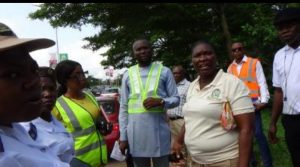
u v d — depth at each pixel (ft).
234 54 23.48
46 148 5.96
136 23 58.70
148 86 17.98
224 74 12.58
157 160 18.29
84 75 14.99
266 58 50.24
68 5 60.44
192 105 12.65
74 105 14.46
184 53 62.54
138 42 18.34
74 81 14.64
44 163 5.44
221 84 12.40
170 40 62.95
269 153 22.48
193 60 12.92
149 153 17.85
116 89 113.91
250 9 57.21
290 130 15.99
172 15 57.31
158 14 57.36
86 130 14.39
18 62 5.21
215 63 12.82
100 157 14.71
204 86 12.86
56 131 9.89
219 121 12.30
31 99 5.37
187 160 13.39
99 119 14.89
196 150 12.59
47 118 10.11
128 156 18.78
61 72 14.73
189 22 60.59
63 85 14.75
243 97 12.19
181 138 14.49
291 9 15.74
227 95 12.23
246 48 51.65
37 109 5.47
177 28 60.44
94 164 14.55
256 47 51.47
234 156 12.26
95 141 14.55
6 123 5.38
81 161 14.17
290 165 24.16
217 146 12.26
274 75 16.90
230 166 12.21
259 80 22.65
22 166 5.14
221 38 57.67
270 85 46.62
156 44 64.13
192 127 12.64
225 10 58.85
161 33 58.39
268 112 45.68
